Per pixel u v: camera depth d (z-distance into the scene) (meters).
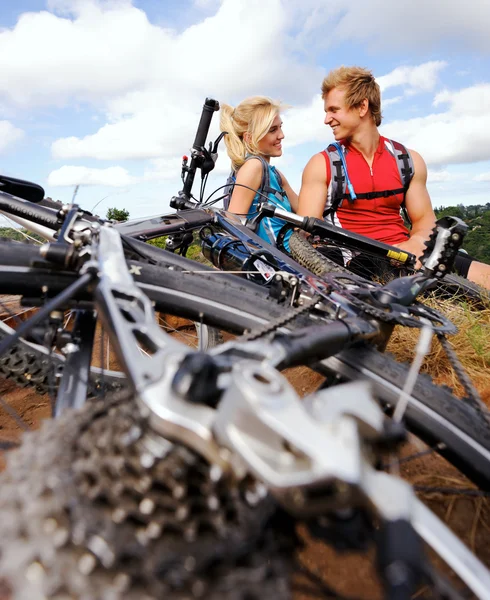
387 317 1.54
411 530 0.57
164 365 0.82
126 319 1.12
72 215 1.71
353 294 1.71
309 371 2.78
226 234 3.04
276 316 1.56
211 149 4.06
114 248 1.42
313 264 2.96
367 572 1.34
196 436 0.66
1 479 0.67
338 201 4.40
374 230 4.45
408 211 4.57
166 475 0.62
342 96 4.20
